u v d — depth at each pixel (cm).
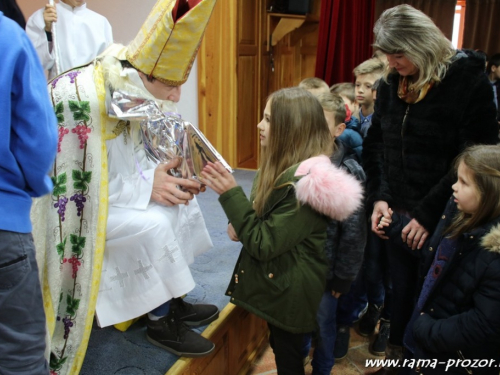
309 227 126
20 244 85
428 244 150
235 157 392
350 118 207
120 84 134
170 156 142
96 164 132
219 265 210
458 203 125
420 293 142
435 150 149
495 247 114
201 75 360
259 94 434
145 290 138
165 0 133
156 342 150
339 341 194
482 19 501
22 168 85
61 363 131
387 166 163
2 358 87
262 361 201
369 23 352
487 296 115
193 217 167
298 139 133
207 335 154
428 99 146
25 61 81
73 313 132
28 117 82
